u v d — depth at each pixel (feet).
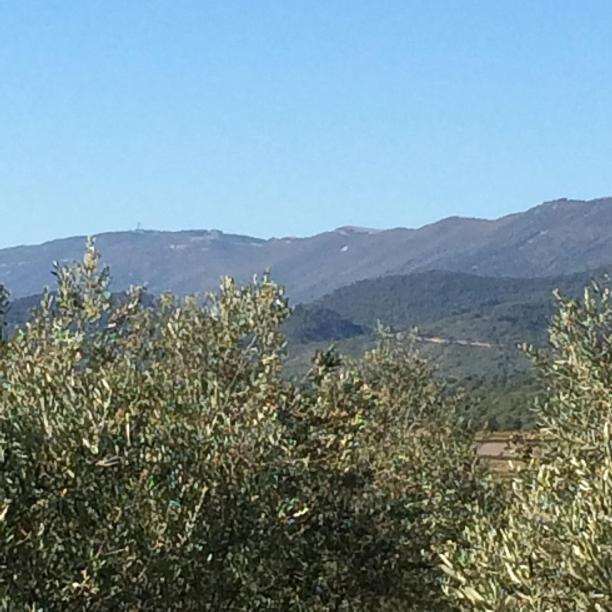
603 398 43.86
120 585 38.75
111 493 39.42
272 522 46.85
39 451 37.88
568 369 45.14
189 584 41.91
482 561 33.32
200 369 54.29
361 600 55.72
